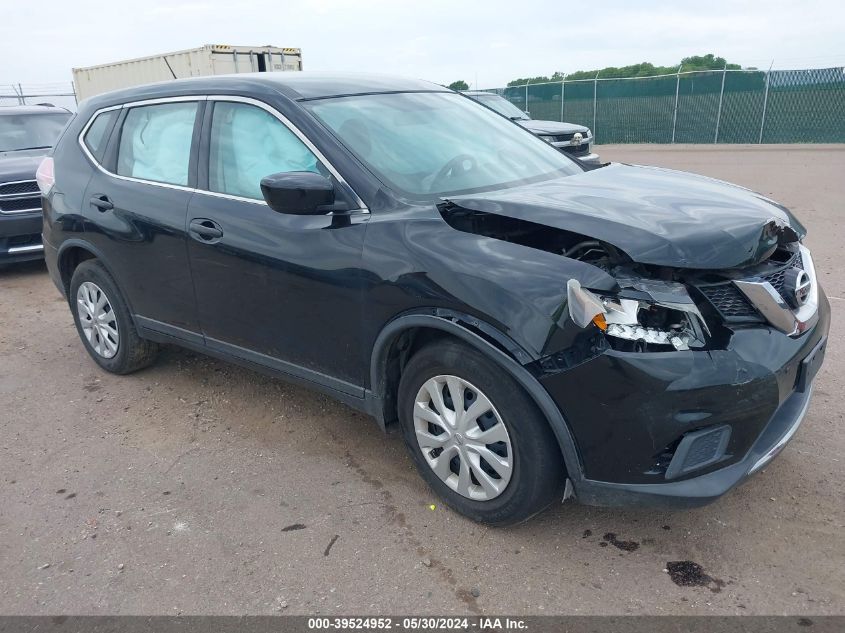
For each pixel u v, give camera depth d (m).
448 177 3.35
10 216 7.37
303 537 3.00
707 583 2.62
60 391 4.65
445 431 2.96
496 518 2.89
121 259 4.23
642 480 2.52
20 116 9.35
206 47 16.64
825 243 7.89
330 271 3.11
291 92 3.54
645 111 25.77
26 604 2.67
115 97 4.47
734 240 2.57
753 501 3.09
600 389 2.44
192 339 4.04
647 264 2.50
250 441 3.86
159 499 3.34
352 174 3.16
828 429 3.66
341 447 3.74
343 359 3.24
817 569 2.66
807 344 2.73
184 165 3.86
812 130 22.92
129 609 2.62
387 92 3.90
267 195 3.02
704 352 2.43
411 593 2.64
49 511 3.28
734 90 23.84
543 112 28.05
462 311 2.70
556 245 2.89
